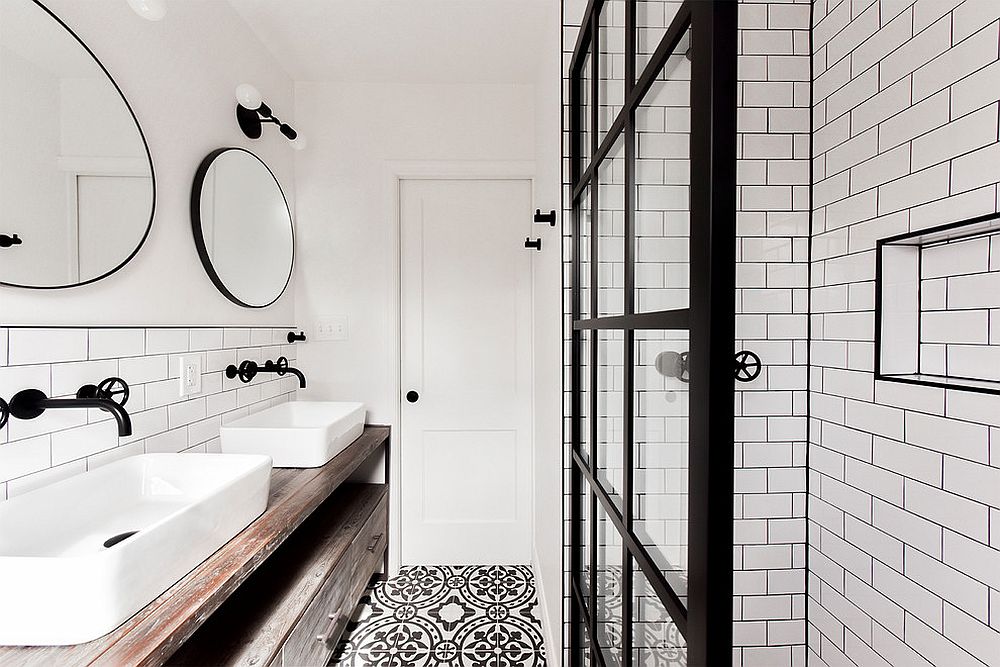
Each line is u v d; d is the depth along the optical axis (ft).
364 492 8.96
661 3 2.71
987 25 3.74
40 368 4.31
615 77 3.77
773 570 5.92
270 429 6.64
